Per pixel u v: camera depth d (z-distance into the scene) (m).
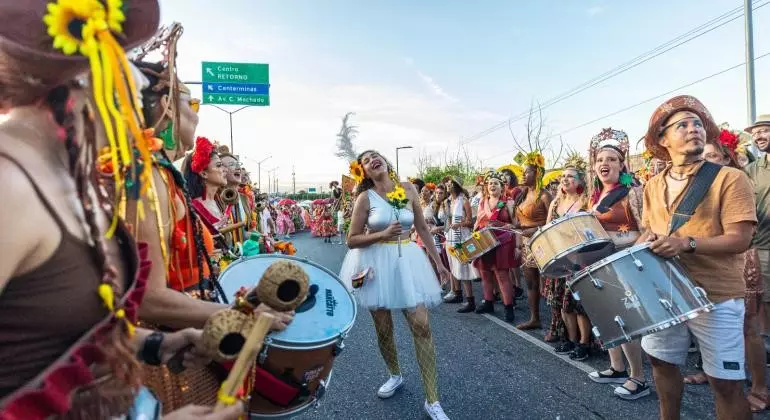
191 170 3.35
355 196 3.50
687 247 2.12
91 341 0.79
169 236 1.41
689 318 2.06
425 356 3.02
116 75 0.78
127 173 1.01
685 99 2.36
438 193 7.73
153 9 0.88
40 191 0.72
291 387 1.55
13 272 0.69
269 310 1.34
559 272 3.26
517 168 6.79
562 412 3.04
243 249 3.61
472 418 3.01
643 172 5.23
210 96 21.48
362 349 4.54
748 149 4.44
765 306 3.51
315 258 12.03
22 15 0.74
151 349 1.12
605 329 2.36
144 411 0.91
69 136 0.80
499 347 4.41
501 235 5.29
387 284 3.08
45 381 0.71
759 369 2.95
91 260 0.80
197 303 1.30
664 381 2.37
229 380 0.99
